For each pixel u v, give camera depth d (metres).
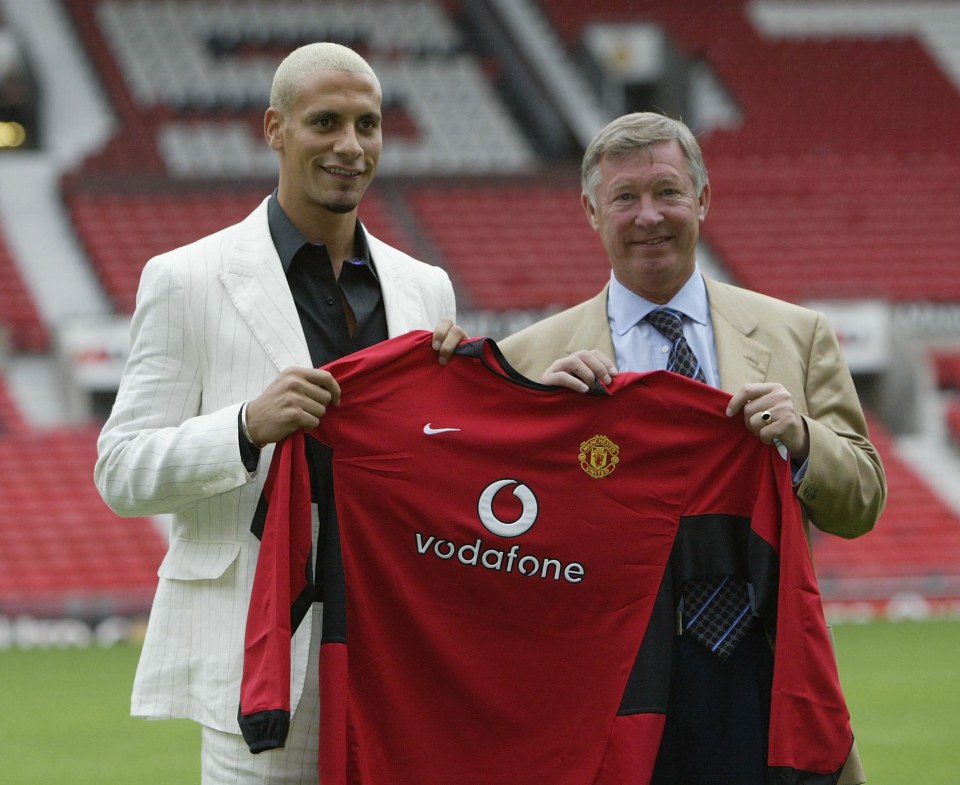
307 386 4.38
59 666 14.95
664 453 4.73
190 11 30.70
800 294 24.88
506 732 4.72
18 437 20.84
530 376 5.13
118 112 28.05
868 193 27.69
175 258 4.71
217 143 27.80
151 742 10.81
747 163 28.42
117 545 19.56
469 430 4.71
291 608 4.40
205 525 4.60
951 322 23.41
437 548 4.70
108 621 17.58
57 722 11.66
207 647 4.52
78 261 24.61
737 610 4.69
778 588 4.53
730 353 4.89
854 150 29.16
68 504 19.97
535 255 25.50
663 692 4.63
